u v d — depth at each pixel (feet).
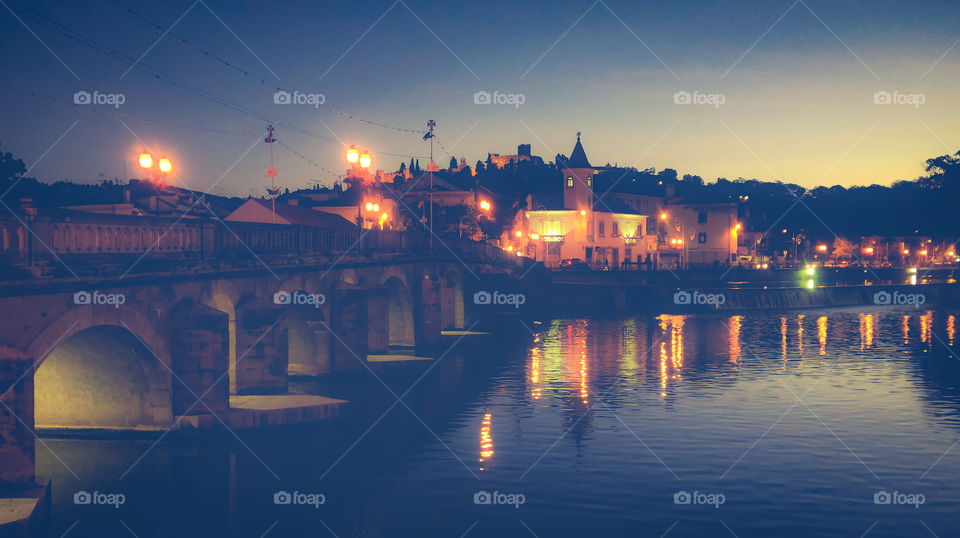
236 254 146.92
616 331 299.79
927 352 246.06
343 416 145.28
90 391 127.24
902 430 139.54
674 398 168.55
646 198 544.62
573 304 374.02
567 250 480.64
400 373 197.36
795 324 333.01
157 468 115.96
